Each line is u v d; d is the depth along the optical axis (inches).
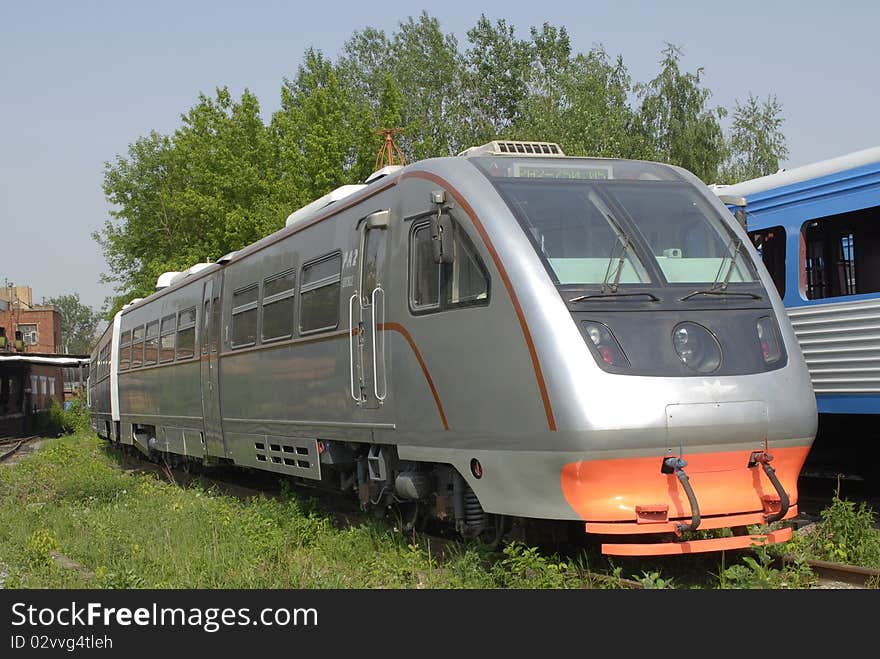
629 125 1706.4
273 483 651.5
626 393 278.1
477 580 290.2
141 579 312.5
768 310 312.2
